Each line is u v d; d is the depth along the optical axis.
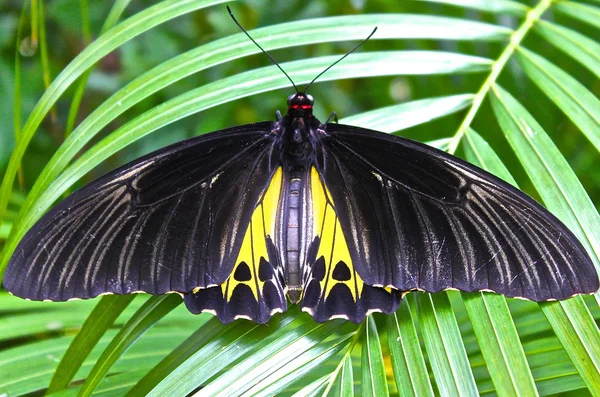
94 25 0.80
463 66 0.59
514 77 0.67
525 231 0.54
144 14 0.59
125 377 0.58
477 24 0.60
